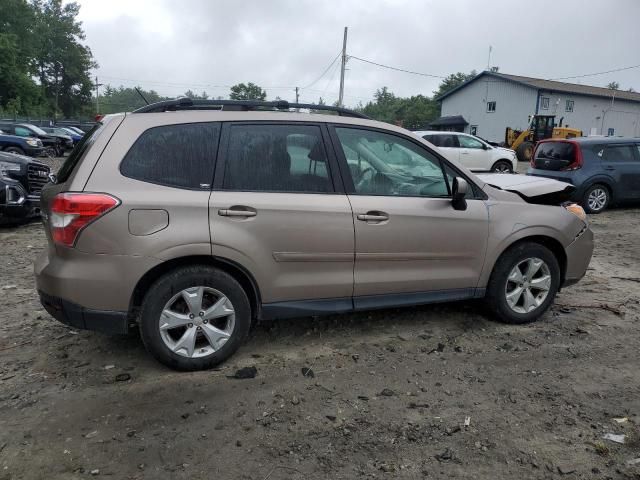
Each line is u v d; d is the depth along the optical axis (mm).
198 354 3578
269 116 3719
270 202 3559
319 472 2652
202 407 3207
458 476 2639
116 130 3400
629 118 48062
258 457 2762
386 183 3980
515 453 2824
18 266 6191
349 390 3438
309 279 3744
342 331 4352
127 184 3312
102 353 3893
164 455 2764
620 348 4145
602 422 3123
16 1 61312
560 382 3588
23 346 4012
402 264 4000
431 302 4180
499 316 4484
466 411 3217
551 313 4883
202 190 3451
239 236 3477
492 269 4348
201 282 3477
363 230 3799
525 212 4391
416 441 2914
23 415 3096
